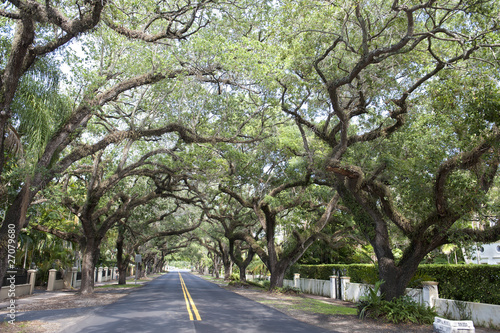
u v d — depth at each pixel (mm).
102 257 39062
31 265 25219
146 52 16641
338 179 15852
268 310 14969
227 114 20641
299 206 25562
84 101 13625
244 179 23641
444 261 24219
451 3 12820
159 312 13344
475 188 11125
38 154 11266
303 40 14297
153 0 13469
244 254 62531
